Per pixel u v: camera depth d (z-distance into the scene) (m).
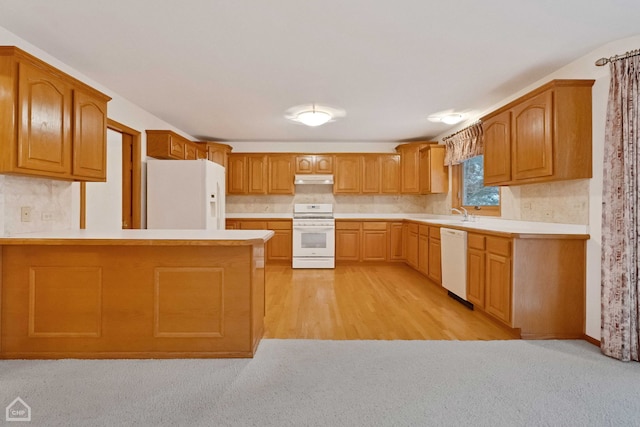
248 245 2.22
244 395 1.79
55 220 2.66
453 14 2.05
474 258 3.19
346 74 2.98
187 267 2.22
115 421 1.57
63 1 1.92
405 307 3.40
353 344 2.47
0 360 2.19
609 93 2.29
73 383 1.90
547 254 2.60
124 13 2.04
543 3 1.94
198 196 3.88
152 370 2.06
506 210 3.57
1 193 2.18
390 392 1.83
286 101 3.72
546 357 2.26
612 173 2.26
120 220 4.20
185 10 2.01
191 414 1.62
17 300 2.20
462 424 1.56
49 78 2.16
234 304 2.23
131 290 2.21
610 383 1.92
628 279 2.19
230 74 2.98
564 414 1.63
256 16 2.07
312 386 1.89
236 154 5.79
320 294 3.88
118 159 4.20
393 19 2.11
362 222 5.70
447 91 3.40
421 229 4.75
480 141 4.07
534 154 2.69
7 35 2.25
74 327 2.22
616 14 2.04
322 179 5.79
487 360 2.22
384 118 4.43
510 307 2.61
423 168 5.48
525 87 3.28
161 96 3.55
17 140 1.95
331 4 1.95
